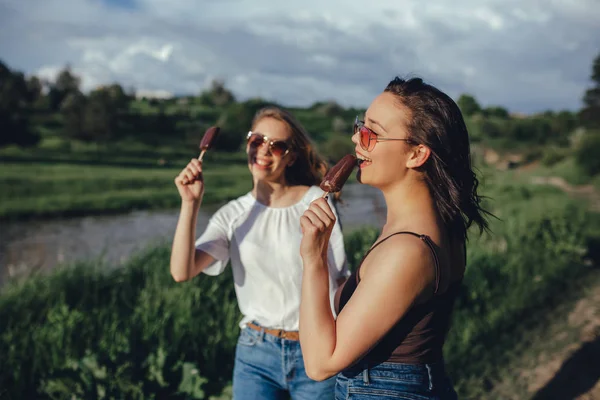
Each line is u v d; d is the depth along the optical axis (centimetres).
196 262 237
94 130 6600
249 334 234
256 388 230
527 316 538
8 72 9638
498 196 1648
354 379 150
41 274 621
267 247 234
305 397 225
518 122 7744
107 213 2264
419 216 151
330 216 150
